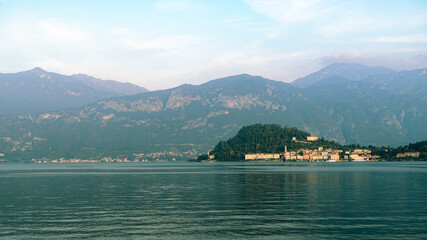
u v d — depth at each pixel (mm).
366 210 104188
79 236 76125
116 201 124875
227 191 156000
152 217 95000
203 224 86500
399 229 81250
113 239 73938
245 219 92062
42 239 73938
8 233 78500
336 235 76375
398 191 152500
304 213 99875
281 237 75062
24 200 128375
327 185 183375
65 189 169375
